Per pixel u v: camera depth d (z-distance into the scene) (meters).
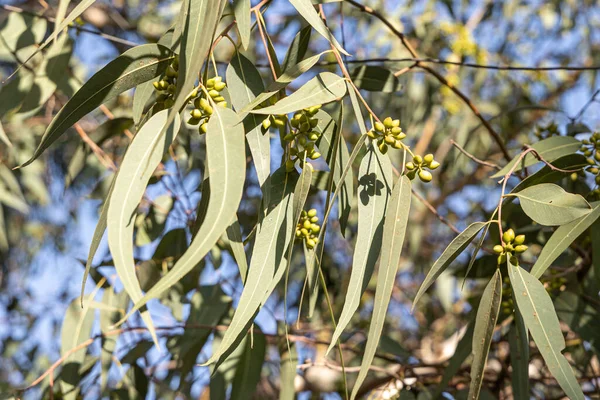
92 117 2.09
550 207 0.94
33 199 2.33
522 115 2.43
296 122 0.94
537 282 0.95
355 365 1.64
